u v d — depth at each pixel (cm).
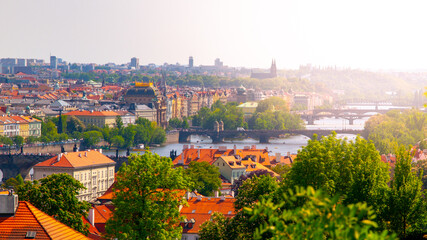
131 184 15388
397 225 14012
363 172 15062
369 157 16162
